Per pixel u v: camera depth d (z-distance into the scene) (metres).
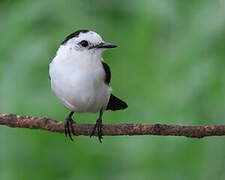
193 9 11.91
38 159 11.80
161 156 11.07
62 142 12.06
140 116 11.76
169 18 12.01
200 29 11.41
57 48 12.13
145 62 11.91
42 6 12.53
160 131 9.72
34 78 11.80
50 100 11.81
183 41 11.47
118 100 12.20
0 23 12.52
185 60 11.20
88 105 11.41
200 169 10.71
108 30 12.73
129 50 12.42
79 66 11.00
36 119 10.12
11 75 11.71
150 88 11.56
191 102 10.84
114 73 12.41
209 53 11.11
